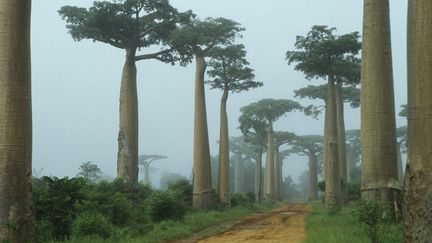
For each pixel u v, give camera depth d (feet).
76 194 53.36
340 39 111.86
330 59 117.08
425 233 29.99
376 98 58.13
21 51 40.68
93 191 73.46
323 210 115.65
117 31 99.30
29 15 41.63
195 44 103.86
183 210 77.87
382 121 57.77
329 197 120.57
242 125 204.03
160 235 57.72
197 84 122.42
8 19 40.40
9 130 39.70
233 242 53.88
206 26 123.65
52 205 50.21
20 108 40.27
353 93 168.45
